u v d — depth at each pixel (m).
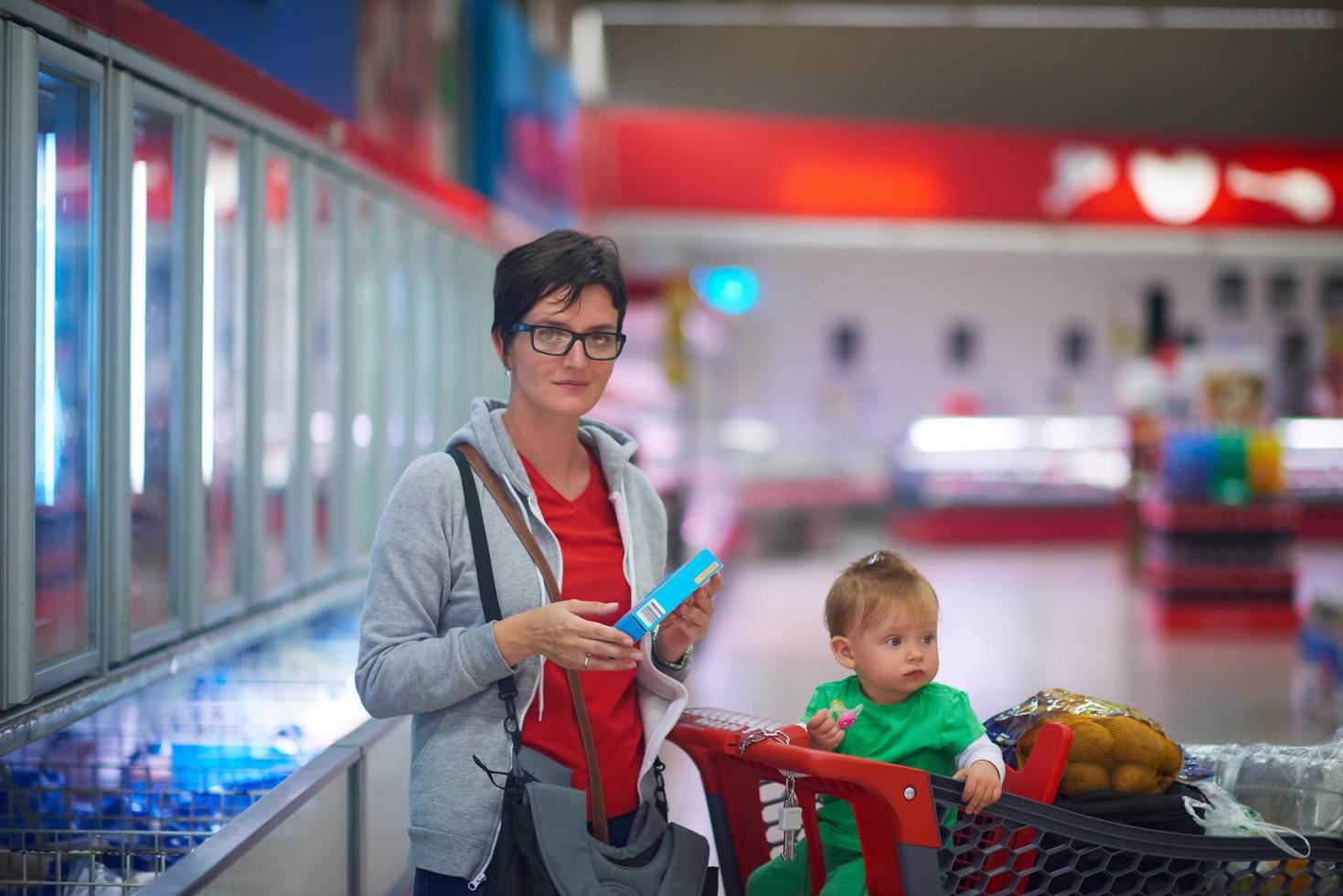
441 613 2.03
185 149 3.46
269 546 4.32
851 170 13.03
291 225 4.33
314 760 2.58
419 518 1.99
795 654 7.21
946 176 13.09
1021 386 16.39
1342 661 5.51
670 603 1.92
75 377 2.87
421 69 6.62
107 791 2.49
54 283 2.78
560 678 1.99
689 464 11.33
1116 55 15.88
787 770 2.13
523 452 2.10
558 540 2.06
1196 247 14.00
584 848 1.89
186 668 3.38
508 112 8.67
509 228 8.18
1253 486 8.54
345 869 2.63
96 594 2.91
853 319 16.30
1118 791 2.30
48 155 2.76
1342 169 13.58
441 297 6.16
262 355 3.93
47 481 2.74
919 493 14.12
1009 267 16.30
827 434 16.20
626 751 2.07
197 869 1.90
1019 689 6.27
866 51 15.69
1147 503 8.95
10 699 2.53
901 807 2.01
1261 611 8.40
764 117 12.95
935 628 2.37
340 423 4.77
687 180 12.88
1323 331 16.09
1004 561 12.12
